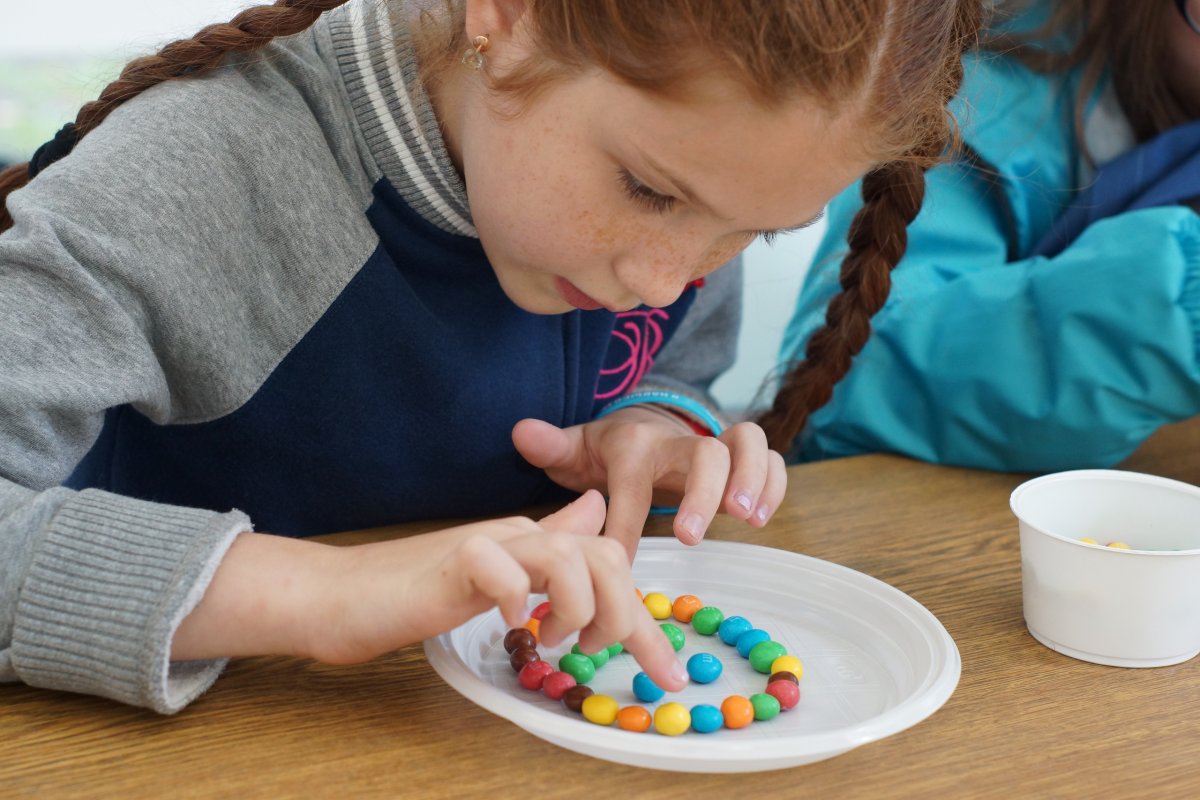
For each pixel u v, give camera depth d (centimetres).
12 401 67
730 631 74
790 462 122
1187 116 139
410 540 64
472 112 75
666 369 123
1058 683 66
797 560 78
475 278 96
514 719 56
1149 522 79
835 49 59
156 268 75
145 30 125
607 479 94
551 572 58
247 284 85
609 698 64
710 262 76
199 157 79
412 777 54
